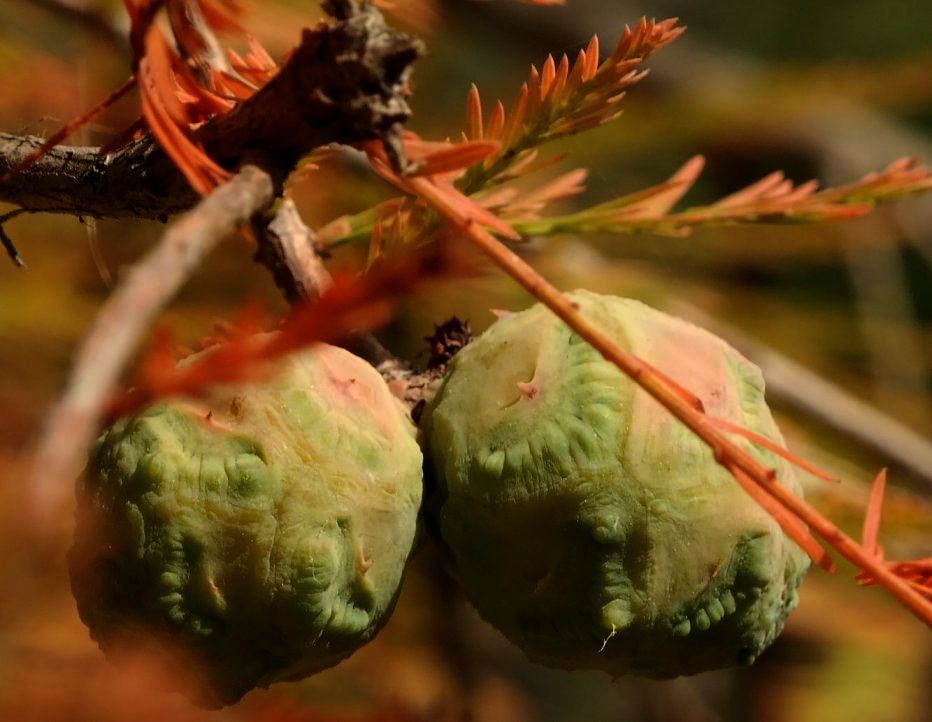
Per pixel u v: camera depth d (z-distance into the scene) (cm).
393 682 37
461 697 37
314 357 26
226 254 36
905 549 31
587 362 27
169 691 26
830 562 24
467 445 27
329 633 26
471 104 27
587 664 27
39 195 26
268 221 28
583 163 42
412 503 27
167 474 26
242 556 26
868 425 44
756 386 27
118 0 33
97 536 26
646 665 27
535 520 26
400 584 27
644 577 26
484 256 24
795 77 43
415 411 28
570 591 27
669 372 27
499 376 27
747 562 27
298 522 26
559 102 27
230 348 23
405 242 27
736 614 27
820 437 44
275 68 25
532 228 29
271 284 36
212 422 26
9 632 23
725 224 29
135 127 25
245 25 26
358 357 27
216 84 25
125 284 22
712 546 26
